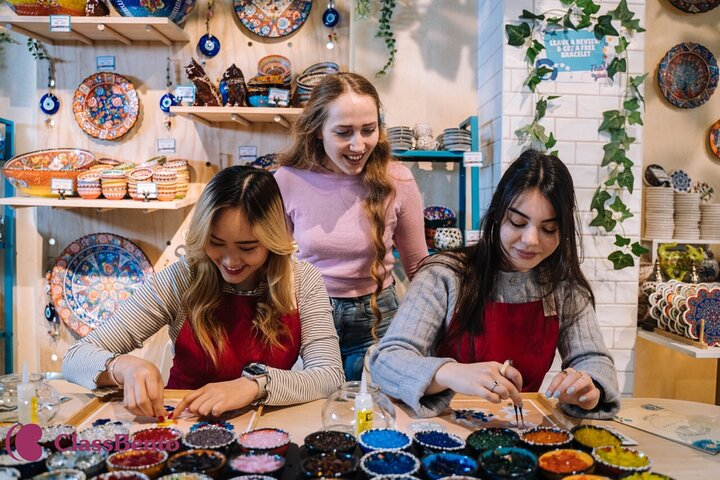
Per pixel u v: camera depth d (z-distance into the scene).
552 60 2.65
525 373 1.57
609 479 0.95
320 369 1.46
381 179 2.05
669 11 3.13
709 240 2.92
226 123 3.10
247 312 1.53
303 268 1.70
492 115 2.81
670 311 2.66
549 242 1.40
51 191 2.78
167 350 2.52
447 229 2.67
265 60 3.06
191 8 2.94
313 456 1.02
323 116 1.95
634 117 2.65
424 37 3.05
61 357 3.18
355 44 3.03
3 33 3.10
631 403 1.46
